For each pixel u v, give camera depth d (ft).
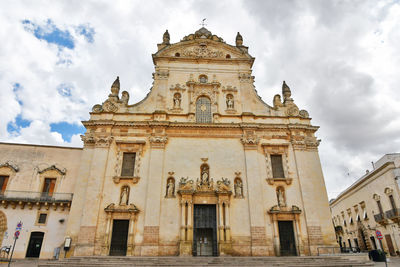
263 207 93.66
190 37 123.24
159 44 123.03
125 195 91.97
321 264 69.46
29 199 98.37
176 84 112.16
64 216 98.89
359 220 153.89
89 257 75.87
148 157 98.48
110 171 95.71
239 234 89.51
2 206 98.32
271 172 98.89
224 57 119.34
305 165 100.48
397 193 114.21
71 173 106.63
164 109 107.14
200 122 106.32
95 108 106.63
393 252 119.96
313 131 107.24
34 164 106.52
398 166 115.85
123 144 99.40
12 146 108.47
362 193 147.64
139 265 67.56
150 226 87.81
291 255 88.69
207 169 98.94
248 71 117.50
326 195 96.99
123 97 108.88
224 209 91.76
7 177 103.91
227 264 69.67
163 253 85.35
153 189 92.68
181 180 94.63
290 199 95.61
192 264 68.64
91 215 88.43
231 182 96.94
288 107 111.65
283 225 93.15
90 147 99.66
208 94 111.14
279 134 105.40
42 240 95.30
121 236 88.28
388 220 121.49
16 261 85.87
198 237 90.63
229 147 102.17
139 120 104.68
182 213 89.66
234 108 110.11
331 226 92.89
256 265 68.44
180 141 101.81
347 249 103.76
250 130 104.17
